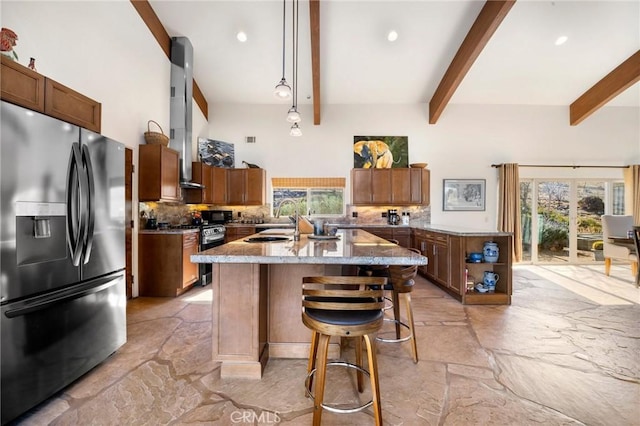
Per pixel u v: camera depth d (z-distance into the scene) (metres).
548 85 5.29
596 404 1.67
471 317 3.05
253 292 1.90
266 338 2.15
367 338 1.41
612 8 3.76
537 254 5.86
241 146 5.92
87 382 1.86
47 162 1.63
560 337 2.56
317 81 4.76
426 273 4.71
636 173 5.58
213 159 5.46
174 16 4.10
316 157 5.92
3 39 1.54
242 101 5.89
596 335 2.60
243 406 1.65
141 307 3.32
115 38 3.27
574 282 4.47
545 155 5.84
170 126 4.53
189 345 2.38
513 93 5.53
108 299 2.10
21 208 1.50
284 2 3.66
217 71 5.06
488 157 5.87
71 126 1.77
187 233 3.87
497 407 1.64
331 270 2.16
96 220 1.98
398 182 5.63
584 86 5.32
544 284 4.36
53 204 1.67
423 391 1.79
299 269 2.16
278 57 4.73
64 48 2.61
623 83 4.77
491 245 3.51
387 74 5.09
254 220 5.96
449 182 5.86
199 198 4.97
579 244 5.87
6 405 1.46
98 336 2.01
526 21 3.96
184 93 4.50
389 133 5.91
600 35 4.18
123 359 2.16
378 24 4.07
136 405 1.65
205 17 4.11
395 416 1.57
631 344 2.42
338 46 4.45
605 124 5.81
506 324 2.86
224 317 1.92
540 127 5.84
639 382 1.88
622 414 1.59
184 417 1.55
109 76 3.19
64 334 1.75
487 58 4.64
